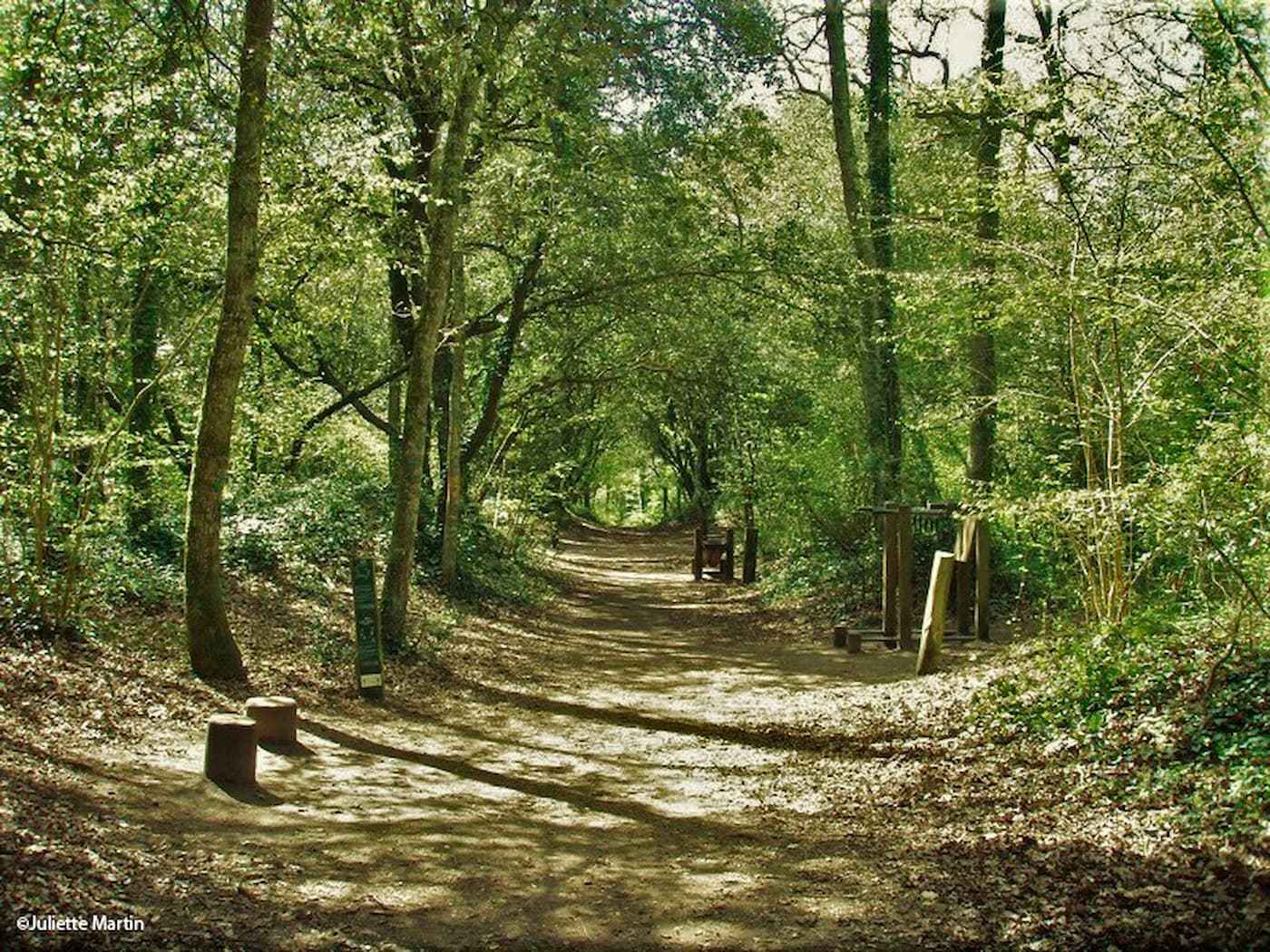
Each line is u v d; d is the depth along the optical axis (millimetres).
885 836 6930
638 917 5559
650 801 8117
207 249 12430
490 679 13453
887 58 20250
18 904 4617
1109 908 5133
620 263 20641
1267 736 6441
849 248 21719
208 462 10273
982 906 5473
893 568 16438
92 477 9945
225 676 10320
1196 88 8180
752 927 5410
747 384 24188
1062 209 10148
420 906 5570
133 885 5238
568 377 25016
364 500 21062
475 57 12602
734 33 17328
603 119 17672
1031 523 10391
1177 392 9562
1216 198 8211
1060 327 11258
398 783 8039
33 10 10352
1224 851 5375
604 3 14625
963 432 21375
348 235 15180
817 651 16594
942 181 14461
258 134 10203
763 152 18750
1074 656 9086
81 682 8688
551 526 36562
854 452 21812
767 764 9375
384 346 23234
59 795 6254
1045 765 7742
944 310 13227
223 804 6898
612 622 21844
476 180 18016
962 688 10852
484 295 25125
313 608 14320
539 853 6570
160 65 11805
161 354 14195
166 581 12266
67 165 9836
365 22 12969
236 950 4750
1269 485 7383
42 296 9602
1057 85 10016
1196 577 8898
